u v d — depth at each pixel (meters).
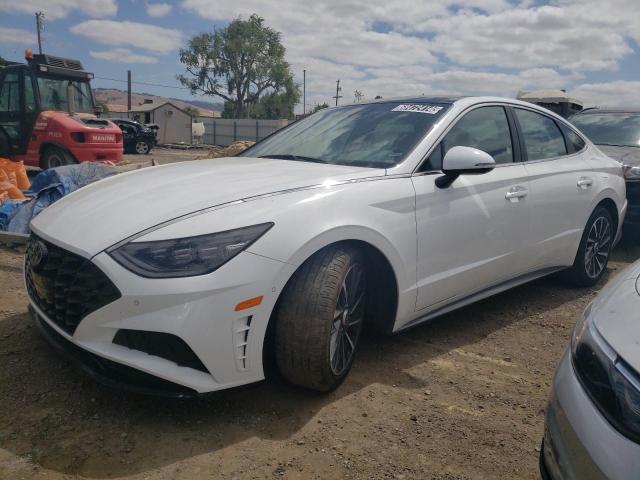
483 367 3.27
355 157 3.34
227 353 2.36
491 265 3.59
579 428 1.60
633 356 1.55
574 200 4.27
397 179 3.03
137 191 2.80
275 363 2.69
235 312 2.34
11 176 7.44
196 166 3.39
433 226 3.12
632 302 1.77
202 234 2.34
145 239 2.32
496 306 4.32
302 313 2.54
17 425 2.44
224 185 2.76
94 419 2.52
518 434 2.60
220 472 2.21
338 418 2.63
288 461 2.30
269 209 2.51
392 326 3.09
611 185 4.71
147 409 2.62
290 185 2.73
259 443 2.41
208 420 2.56
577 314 4.21
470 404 2.85
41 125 11.23
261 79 56.78
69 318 2.40
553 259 4.24
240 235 2.38
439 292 3.28
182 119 38.94
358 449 2.41
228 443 2.40
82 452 2.29
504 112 3.95
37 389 2.73
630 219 6.05
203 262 2.29
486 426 2.65
